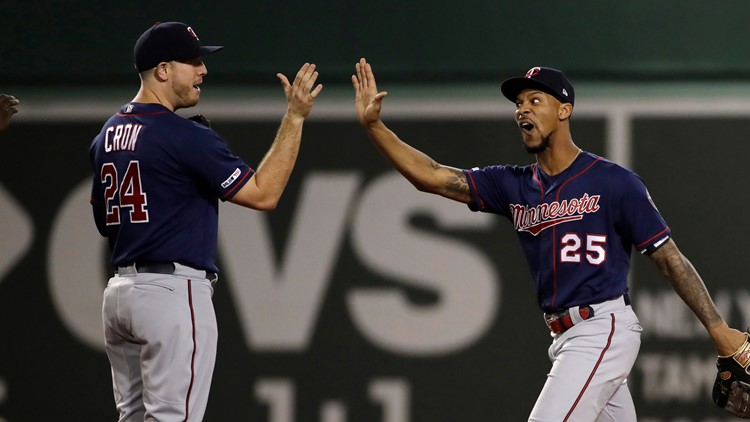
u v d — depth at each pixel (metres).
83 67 25.08
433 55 24.75
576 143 24.17
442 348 23.94
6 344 24.41
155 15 25.17
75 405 24.27
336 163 24.38
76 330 24.41
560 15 24.72
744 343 14.32
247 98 24.61
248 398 23.97
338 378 23.97
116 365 14.06
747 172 23.83
